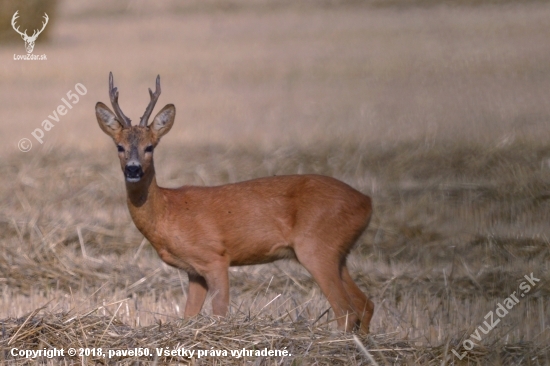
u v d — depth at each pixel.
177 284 34.75
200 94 73.38
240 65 85.75
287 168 49.97
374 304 31.20
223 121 63.50
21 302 31.84
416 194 43.69
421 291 32.88
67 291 34.16
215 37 104.69
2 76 79.75
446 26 92.56
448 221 40.25
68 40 103.31
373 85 71.31
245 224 28.95
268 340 24.72
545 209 40.12
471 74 69.56
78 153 55.50
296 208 28.94
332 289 28.44
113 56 91.00
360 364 23.86
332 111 64.38
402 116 59.53
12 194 46.22
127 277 35.38
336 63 82.25
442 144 51.09
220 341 24.75
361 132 56.53
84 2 141.88
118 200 45.75
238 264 29.83
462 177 45.62
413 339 25.44
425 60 76.06
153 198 28.83
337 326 27.84
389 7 115.31
